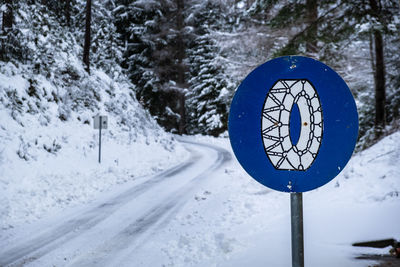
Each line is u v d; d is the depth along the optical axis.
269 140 1.66
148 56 38.03
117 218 7.61
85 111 18.09
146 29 36.34
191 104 39.91
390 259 3.50
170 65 38.38
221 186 11.00
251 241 5.05
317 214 5.48
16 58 15.89
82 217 7.73
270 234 5.19
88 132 16.80
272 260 4.00
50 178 11.20
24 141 12.34
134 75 38.44
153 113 38.09
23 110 13.82
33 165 11.55
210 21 35.16
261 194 8.84
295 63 1.64
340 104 1.58
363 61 12.38
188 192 10.35
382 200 5.37
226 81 33.94
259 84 1.68
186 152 23.67
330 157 1.59
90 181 11.91
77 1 30.89
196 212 7.88
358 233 4.25
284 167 1.64
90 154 15.09
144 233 6.45
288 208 6.91
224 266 4.14
